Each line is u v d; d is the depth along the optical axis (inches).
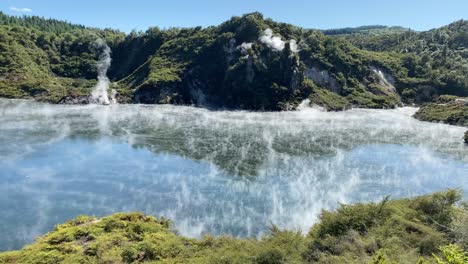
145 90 4825.3
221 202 1640.0
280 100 4539.9
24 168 2004.2
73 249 1032.8
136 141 2659.9
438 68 5851.4
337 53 5423.2
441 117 3757.4
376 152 2507.4
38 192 1699.1
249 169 2100.1
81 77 5910.4
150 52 6190.9
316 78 5073.8
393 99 5024.6
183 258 1009.5
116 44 6569.9
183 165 2145.7
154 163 2165.4
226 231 1385.3
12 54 5442.9
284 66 4763.8
